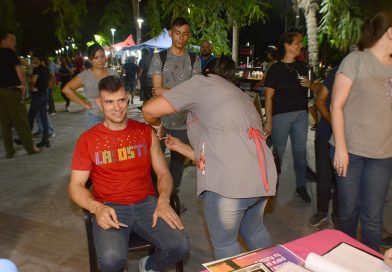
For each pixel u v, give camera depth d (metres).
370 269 1.62
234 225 2.30
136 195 2.62
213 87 2.23
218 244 2.35
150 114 2.35
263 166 2.21
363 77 2.39
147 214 2.57
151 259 2.57
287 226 3.74
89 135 2.56
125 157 2.58
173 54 3.67
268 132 4.03
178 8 5.55
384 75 2.38
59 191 4.59
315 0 9.59
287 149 6.73
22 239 3.40
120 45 19.98
